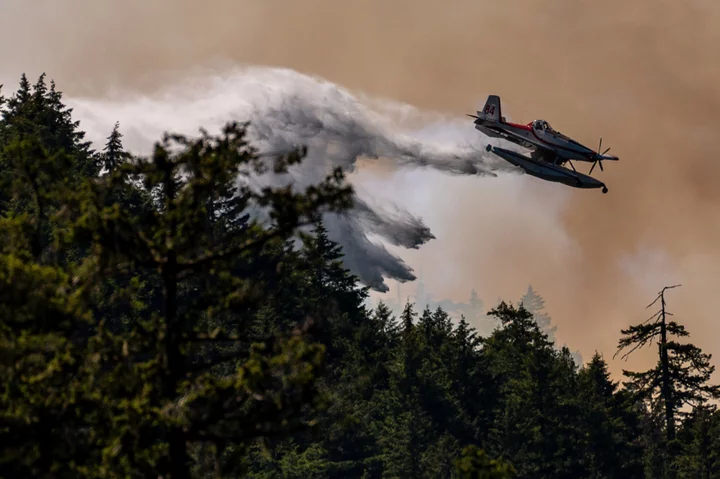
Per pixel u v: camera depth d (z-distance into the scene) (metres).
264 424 75.12
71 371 76.38
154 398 73.88
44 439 74.00
